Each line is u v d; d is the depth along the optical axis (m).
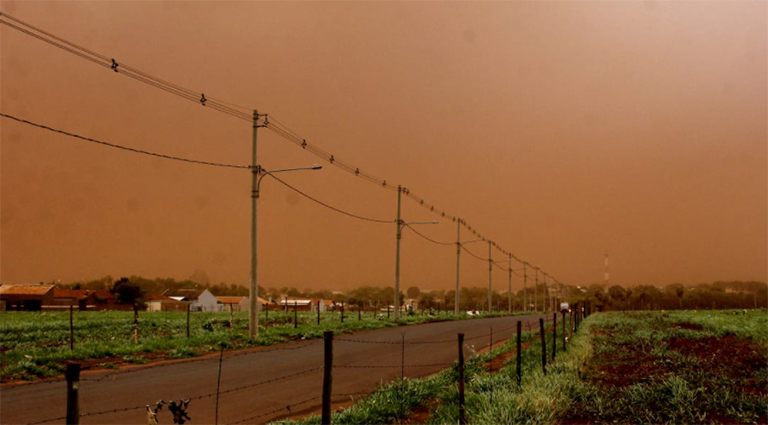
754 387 13.81
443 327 42.47
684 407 11.55
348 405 12.95
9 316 58.59
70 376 5.47
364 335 33.25
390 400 12.22
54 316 58.12
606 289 156.88
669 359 18.08
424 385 13.95
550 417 10.38
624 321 37.59
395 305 48.03
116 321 40.72
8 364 17.95
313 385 15.45
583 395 12.55
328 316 54.56
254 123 29.02
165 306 114.06
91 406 12.15
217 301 124.06
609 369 16.66
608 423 10.68
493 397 11.69
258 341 26.11
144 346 22.14
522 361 18.42
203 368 18.30
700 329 31.17
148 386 14.73
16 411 11.60
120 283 107.75
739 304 142.62
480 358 19.81
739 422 10.70
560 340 26.72
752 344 22.56
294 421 10.77
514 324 47.62
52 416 11.16
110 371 17.38
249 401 13.11
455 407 11.48
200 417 11.30
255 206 28.22
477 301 185.00
